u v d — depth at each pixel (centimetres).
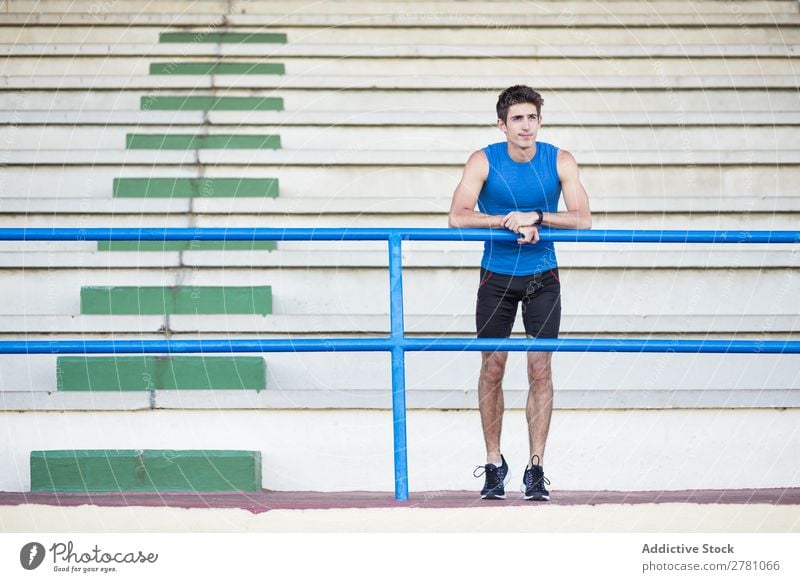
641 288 1379
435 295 1366
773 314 1341
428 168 1514
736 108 1658
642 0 1812
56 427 1188
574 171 1029
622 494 1077
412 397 1198
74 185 1502
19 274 1359
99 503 941
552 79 1653
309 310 1362
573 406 1203
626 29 1762
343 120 1595
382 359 1274
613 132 1590
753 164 1532
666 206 1453
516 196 1028
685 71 1714
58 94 1633
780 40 1770
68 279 1359
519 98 1020
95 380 1226
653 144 1591
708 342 973
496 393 1034
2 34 1736
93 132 1568
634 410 1209
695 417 1213
